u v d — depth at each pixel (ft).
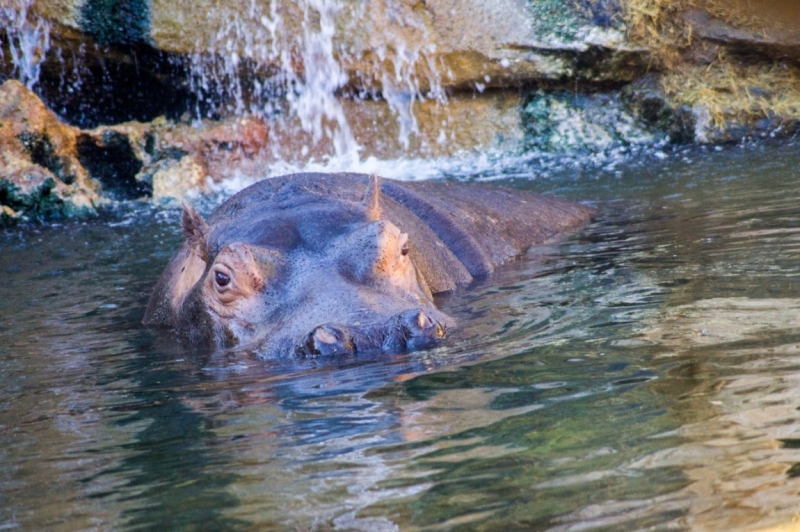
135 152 111.65
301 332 41.81
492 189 79.36
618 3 118.11
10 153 99.96
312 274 45.96
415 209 65.57
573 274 55.98
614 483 23.76
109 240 85.56
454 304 52.08
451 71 121.49
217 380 39.17
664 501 22.44
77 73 119.14
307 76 122.31
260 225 50.49
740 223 63.62
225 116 122.72
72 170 104.58
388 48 120.67
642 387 31.45
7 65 116.67
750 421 26.91
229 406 34.86
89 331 53.42
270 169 119.14
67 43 116.67
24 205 97.30
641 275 52.26
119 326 54.19
